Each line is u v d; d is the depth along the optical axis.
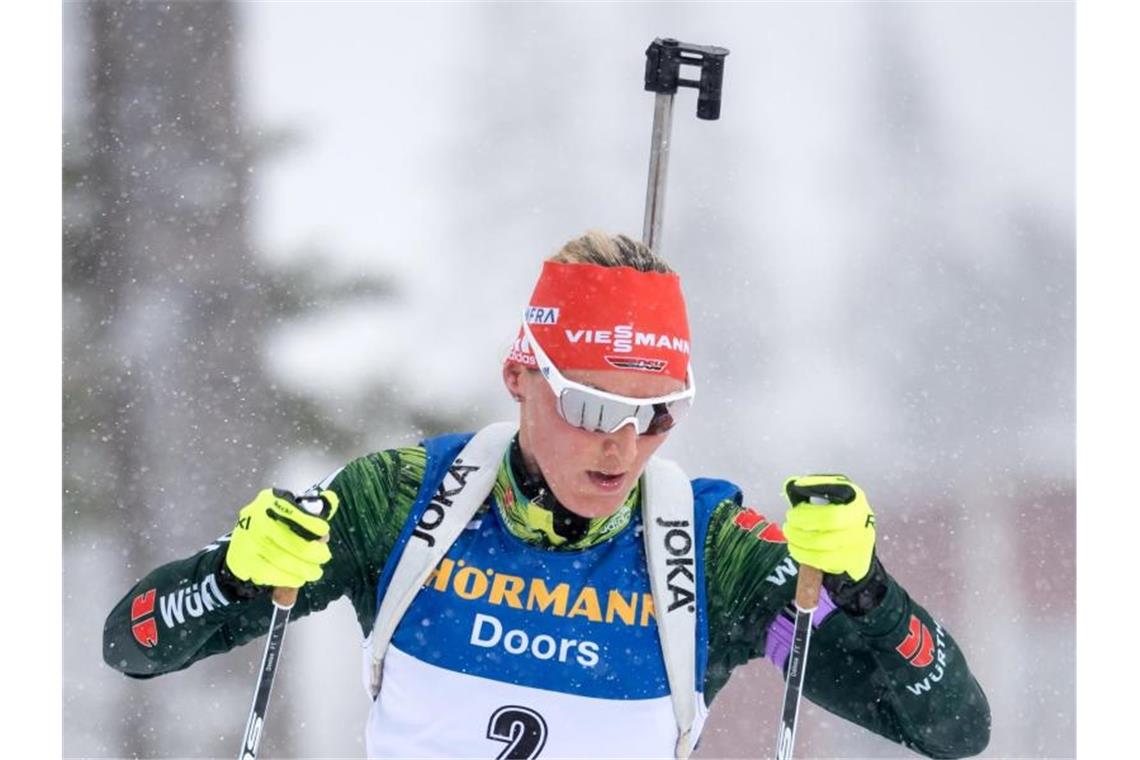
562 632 10.02
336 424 33.75
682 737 10.07
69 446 32.19
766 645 10.54
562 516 10.14
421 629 10.11
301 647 30.70
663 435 9.88
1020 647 39.41
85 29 36.91
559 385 9.60
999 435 46.38
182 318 34.47
